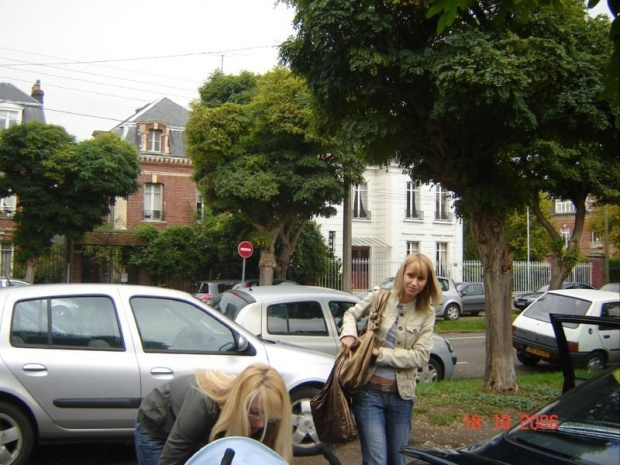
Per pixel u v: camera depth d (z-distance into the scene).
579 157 17.70
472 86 7.14
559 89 7.87
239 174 22.17
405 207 37.16
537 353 12.58
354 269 34.31
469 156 8.56
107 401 5.48
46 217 24.83
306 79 8.66
